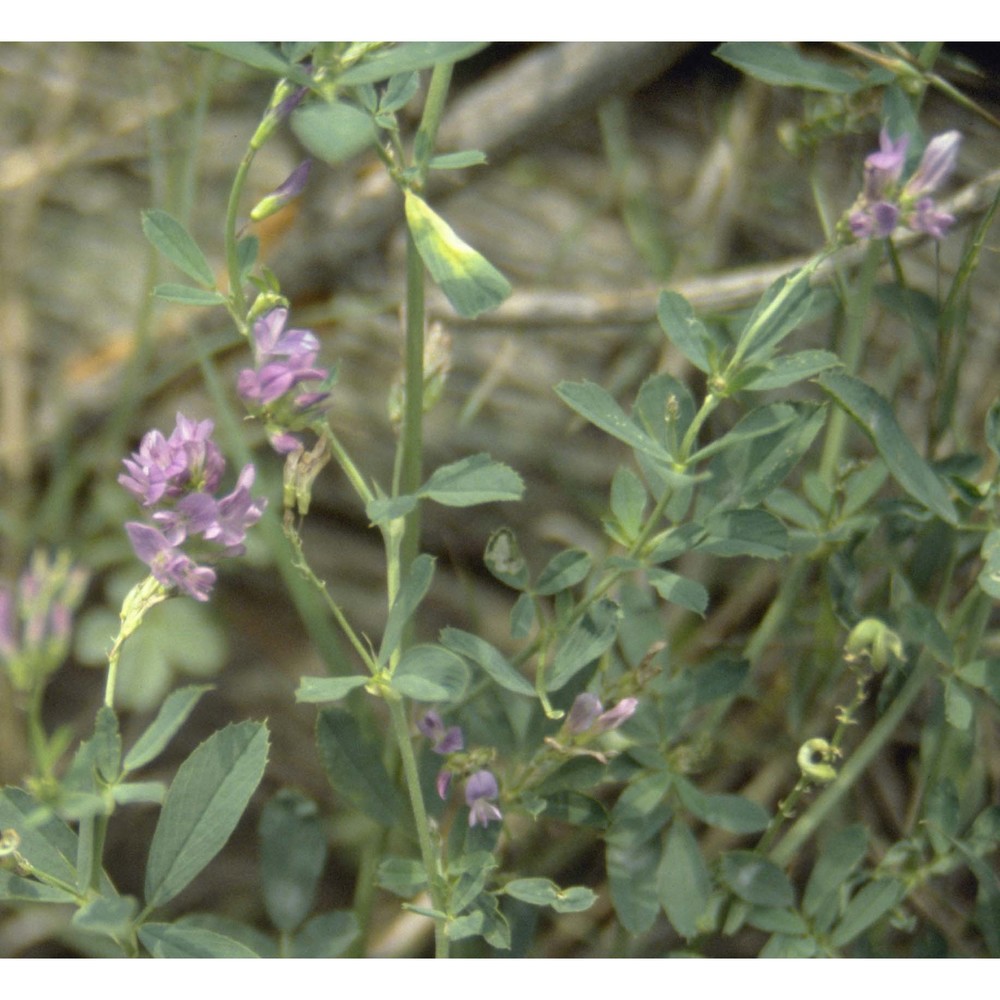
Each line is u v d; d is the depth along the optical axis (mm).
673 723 527
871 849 562
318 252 610
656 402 512
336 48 470
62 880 482
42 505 604
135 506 597
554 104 601
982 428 594
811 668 563
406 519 521
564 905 500
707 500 512
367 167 610
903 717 574
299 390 483
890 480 580
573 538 605
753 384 491
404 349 517
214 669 582
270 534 553
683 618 583
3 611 456
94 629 582
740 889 526
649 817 522
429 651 484
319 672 588
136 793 478
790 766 566
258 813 573
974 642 540
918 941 538
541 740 521
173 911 563
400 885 511
